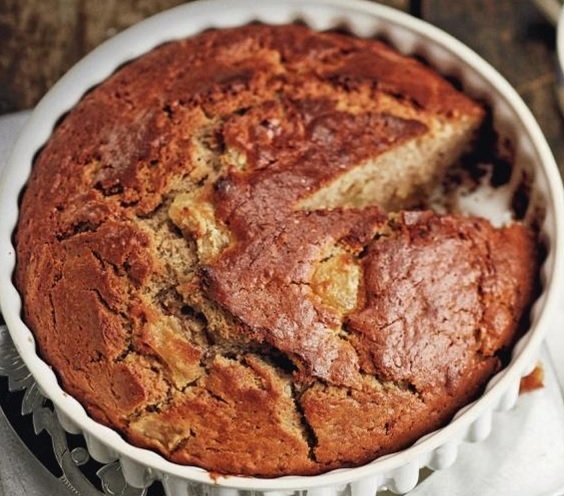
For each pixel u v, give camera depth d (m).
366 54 0.68
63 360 0.61
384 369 0.59
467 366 0.61
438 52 0.69
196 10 0.70
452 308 0.61
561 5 0.83
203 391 0.59
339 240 0.61
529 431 0.65
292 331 0.59
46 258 0.62
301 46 0.68
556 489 0.64
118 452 0.59
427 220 0.63
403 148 0.66
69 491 0.63
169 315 0.60
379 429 0.59
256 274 0.60
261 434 0.59
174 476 0.58
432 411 0.60
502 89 0.67
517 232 0.65
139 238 0.61
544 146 0.66
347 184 0.64
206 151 0.64
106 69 0.69
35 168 0.66
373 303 0.60
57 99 0.68
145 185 0.63
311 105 0.65
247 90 0.65
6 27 0.82
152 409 0.59
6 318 0.61
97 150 0.64
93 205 0.62
